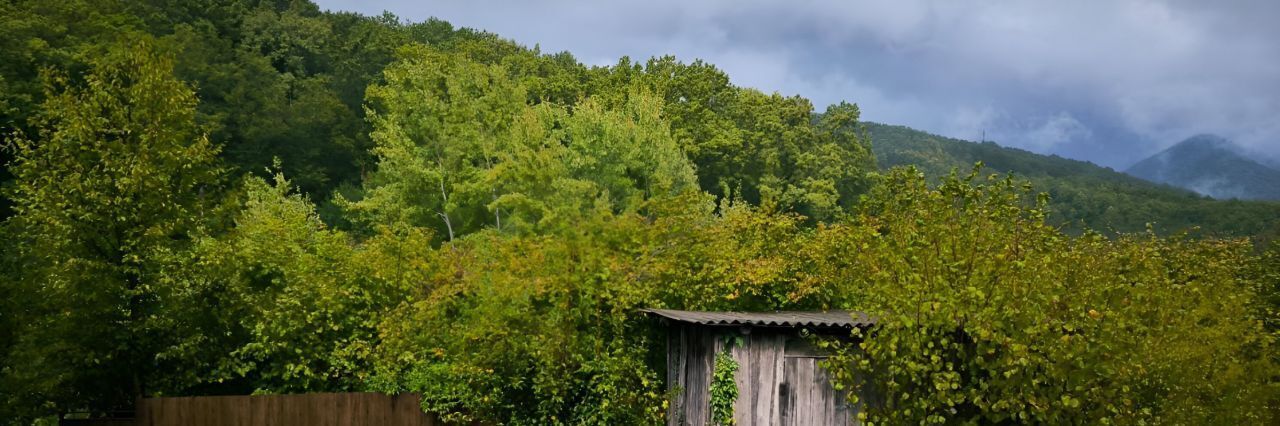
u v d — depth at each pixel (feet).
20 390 46.55
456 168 124.36
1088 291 35.99
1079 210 351.67
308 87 223.71
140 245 48.83
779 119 214.28
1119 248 42.86
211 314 50.80
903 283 36.22
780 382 44.96
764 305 59.36
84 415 53.72
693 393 47.57
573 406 49.57
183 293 49.62
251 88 204.54
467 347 49.60
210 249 50.75
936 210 38.01
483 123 133.59
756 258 61.52
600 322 49.39
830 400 44.80
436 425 50.26
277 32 277.03
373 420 49.65
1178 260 45.98
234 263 51.31
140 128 50.93
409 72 131.03
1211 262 44.27
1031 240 38.34
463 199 120.57
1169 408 37.37
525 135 122.93
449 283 52.06
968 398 35.73
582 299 48.44
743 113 213.46
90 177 48.75
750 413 44.83
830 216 191.11
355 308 53.62
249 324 50.90
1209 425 38.04
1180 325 36.86
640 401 48.57
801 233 66.49
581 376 49.83
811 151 216.33
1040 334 34.65
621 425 48.19
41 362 47.01
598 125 121.60
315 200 185.78
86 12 169.68
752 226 64.69
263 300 51.37
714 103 213.25
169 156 50.72
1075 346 33.86
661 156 123.54
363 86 233.35
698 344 47.50
